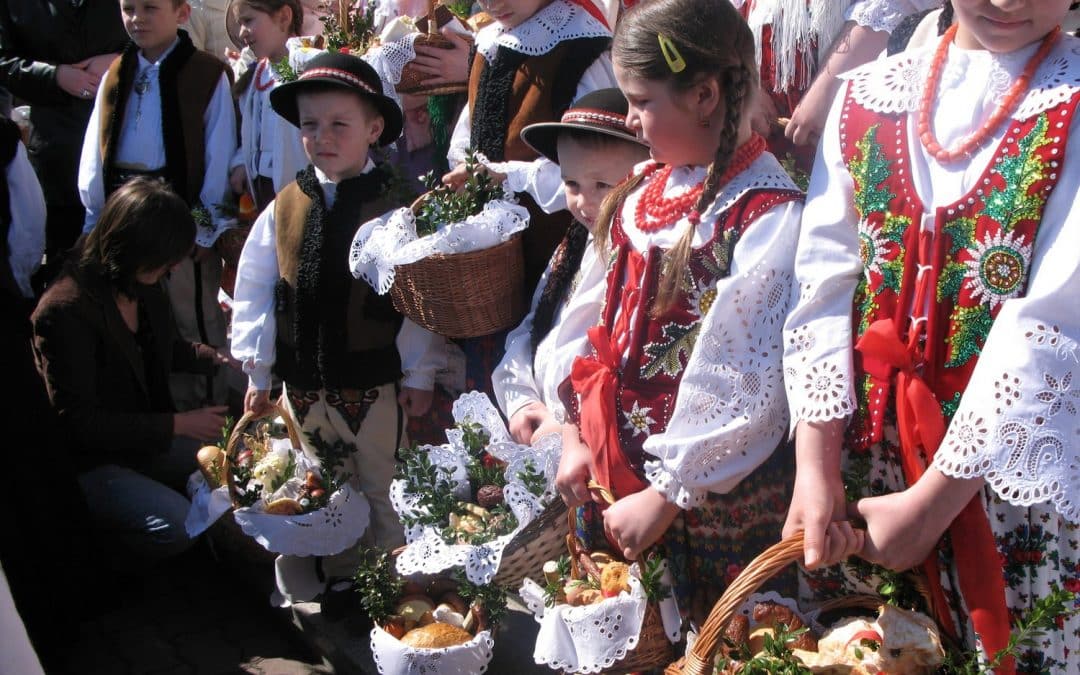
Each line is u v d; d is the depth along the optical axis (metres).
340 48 4.03
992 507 1.81
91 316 3.70
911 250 1.84
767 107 3.22
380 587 2.79
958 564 1.79
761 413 2.10
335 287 3.18
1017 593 1.82
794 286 2.05
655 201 2.29
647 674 2.44
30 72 5.24
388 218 3.11
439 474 2.86
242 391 4.71
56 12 5.22
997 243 1.74
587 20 3.16
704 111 2.13
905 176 1.86
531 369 2.76
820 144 2.04
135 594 3.83
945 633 1.87
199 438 3.81
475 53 3.33
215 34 6.19
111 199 3.78
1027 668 1.81
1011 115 1.76
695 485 2.12
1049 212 1.70
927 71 1.88
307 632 3.37
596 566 2.39
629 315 2.27
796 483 1.89
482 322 2.99
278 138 4.27
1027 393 1.65
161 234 3.73
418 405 3.28
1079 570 1.80
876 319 1.90
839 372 1.89
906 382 1.81
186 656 3.46
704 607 2.33
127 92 4.57
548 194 2.97
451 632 2.64
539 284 2.87
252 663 3.41
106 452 3.80
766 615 2.07
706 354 2.11
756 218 2.12
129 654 3.48
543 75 3.11
